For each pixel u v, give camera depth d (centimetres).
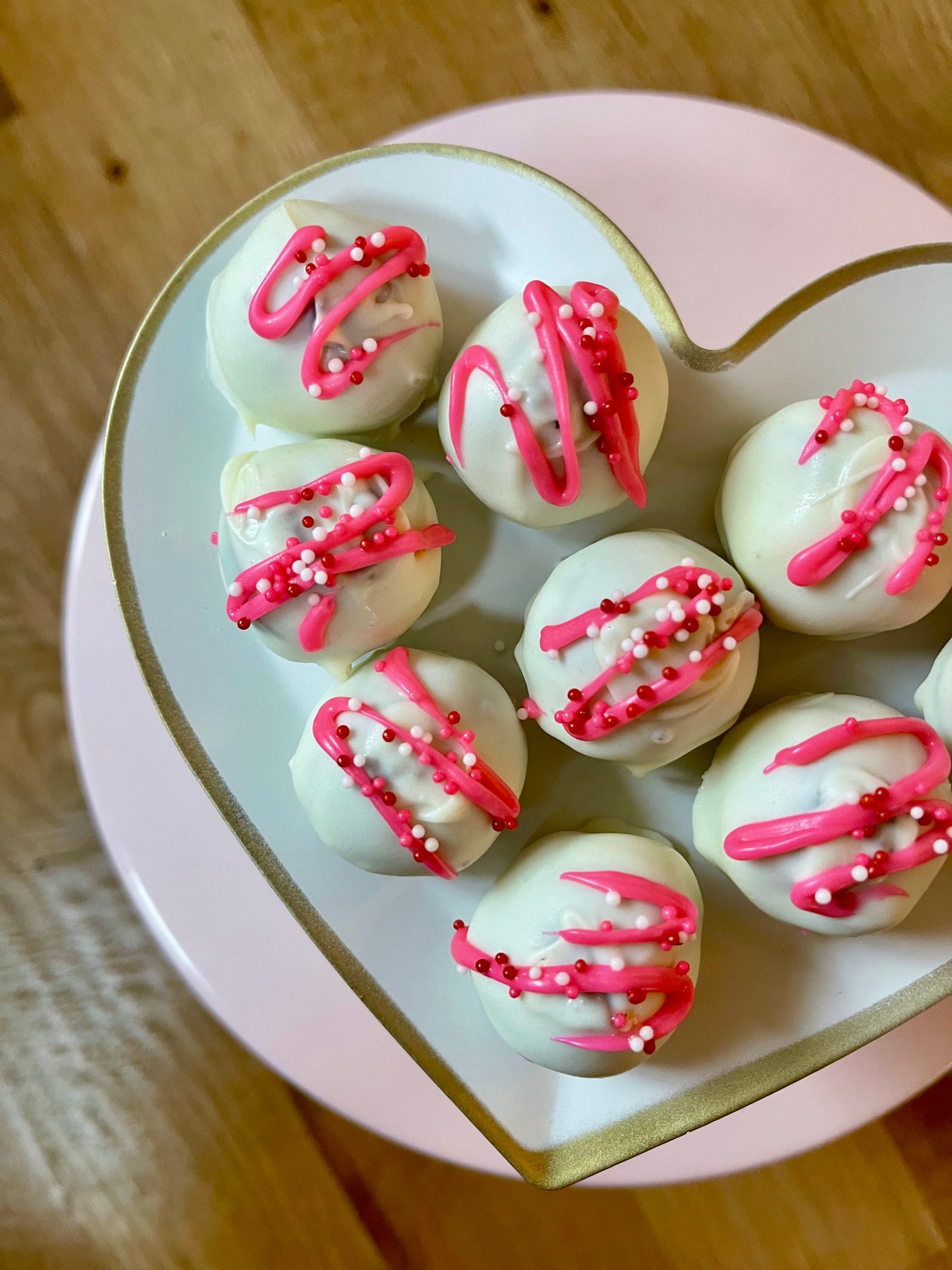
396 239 18
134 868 20
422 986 19
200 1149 23
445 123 21
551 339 17
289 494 18
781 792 17
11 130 23
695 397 19
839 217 21
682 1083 19
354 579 18
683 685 17
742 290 21
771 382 19
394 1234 23
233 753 19
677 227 21
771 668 20
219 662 20
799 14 22
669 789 20
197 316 19
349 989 20
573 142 21
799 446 18
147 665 19
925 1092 23
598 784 20
